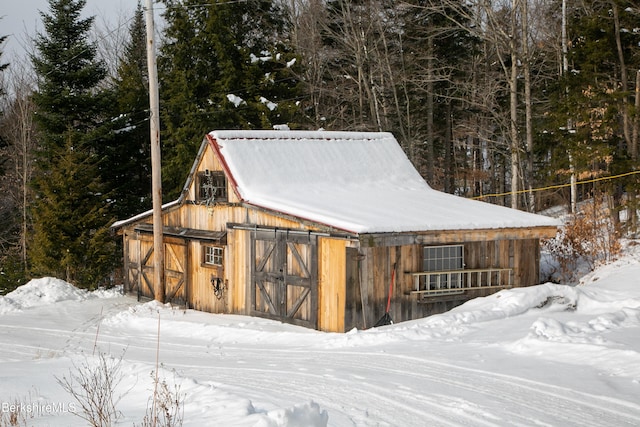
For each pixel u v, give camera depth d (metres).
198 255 21.80
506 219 18.14
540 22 34.69
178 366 12.96
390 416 8.74
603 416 8.65
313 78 38.84
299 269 17.83
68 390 10.05
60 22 33.25
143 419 8.15
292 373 11.59
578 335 12.77
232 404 8.46
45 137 32.53
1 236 41.47
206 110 34.09
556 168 28.84
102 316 20.98
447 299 17.70
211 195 21.16
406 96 35.00
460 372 11.04
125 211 34.16
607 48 26.67
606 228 24.61
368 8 34.28
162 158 36.12
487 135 39.88
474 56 36.84
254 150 21.23
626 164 25.34
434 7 29.97
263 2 38.31
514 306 15.97
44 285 24.97
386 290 16.88
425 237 16.77
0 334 18.16
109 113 34.38
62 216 28.70
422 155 42.09
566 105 26.91
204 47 35.34
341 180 21.58
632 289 17.16
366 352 13.25
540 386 10.02
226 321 18.70
